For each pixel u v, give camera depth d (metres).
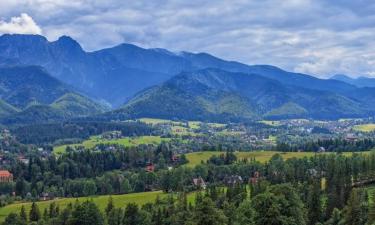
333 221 178.75
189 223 116.69
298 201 140.00
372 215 149.38
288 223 114.88
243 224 138.50
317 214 184.62
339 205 195.88
